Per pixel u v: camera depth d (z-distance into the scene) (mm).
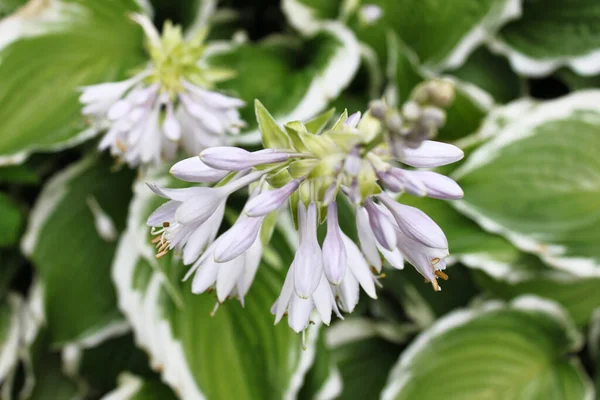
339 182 418
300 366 579
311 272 420
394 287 673
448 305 679
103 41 645
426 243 418
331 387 603
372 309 716
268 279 601
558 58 738
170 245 442
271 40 730
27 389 642
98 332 634
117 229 655
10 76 615
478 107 680
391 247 413
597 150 624
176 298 566
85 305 636
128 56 652
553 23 758
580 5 749
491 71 771
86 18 642
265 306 595
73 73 628
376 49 752
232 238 423
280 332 587
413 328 686
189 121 544
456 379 622
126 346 683
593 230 601
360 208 435
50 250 639
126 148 545
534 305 630
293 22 730
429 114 372
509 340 632
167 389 639
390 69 682
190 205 426
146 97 538
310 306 427
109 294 642
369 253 438
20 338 661
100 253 652
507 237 604
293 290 430
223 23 783
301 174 420
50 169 724
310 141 413
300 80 644
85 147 707
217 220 443
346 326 698
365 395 661
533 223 610
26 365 652
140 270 609
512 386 620
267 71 661
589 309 651
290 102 626
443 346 628
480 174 629
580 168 621
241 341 590
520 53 756
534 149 630
